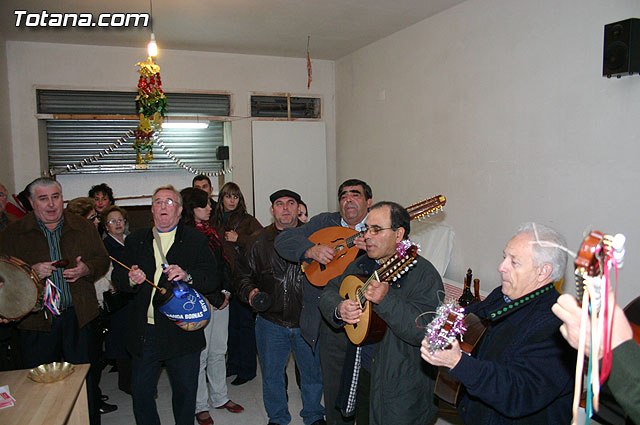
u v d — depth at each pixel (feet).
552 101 10.48
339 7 13.43
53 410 6.07
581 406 5.83
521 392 4.36
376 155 17.81
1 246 8.19
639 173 8.75
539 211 10.96
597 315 2.94
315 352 8.95
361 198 8.89
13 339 8.52
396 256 5.86
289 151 19.97
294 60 20.07
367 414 6.76
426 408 6.18
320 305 7.08
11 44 16.28
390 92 16.67
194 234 8.29
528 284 4.65
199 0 12.73
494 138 12.19
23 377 7.01
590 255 2.80
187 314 7.54
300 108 20.53
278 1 12.87
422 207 7.21
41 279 7.66
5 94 15.84
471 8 12.75
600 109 9.43
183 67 18.43
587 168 9.76
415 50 15.19
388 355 6.08
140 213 19.52
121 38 16.30
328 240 8.69
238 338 11.78
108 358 10.92
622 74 8.57
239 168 19.52
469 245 13.23
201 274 7.95
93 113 17.51
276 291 8.82
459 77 13.32
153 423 7.90
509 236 11.85
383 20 14.76
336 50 18.71
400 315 5.64
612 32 8.54
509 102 11.64
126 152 18.37
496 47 11.98
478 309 5.57
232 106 19.25
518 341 4.66
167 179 19.42
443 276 14.29
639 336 4.32
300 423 9.69
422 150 15.12
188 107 18.78
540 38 10.71
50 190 8.23
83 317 8.50
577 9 9.80
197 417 9.80
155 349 7.73
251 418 10.04
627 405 3.05
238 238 12.15
